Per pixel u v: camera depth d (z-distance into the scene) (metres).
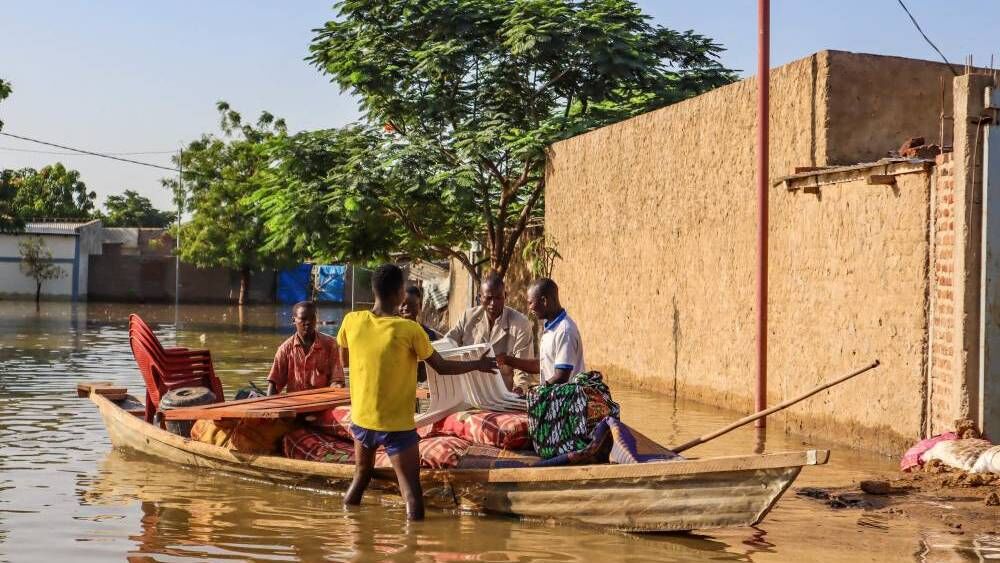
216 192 45.72
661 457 7.30
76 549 6.47
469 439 8.10
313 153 24.31
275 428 8.94
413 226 25.38
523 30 22.19
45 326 30.41
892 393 10.25
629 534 6.89
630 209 16.50
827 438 11.27
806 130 11.90
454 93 24.34
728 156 13.45
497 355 8.98
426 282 31.91
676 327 14.88
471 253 28.22
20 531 6.91
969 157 9.16
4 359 19.88
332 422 8.91
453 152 23.94
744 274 13.05
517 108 24.72
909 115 11.79
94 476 8.84
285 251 45.34
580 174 18.64
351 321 7.57
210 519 7.33
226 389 15.35
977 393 9.12
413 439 7.43
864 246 10.77
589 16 23.83
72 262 50.94
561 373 7.58
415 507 7.37
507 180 23.98
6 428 11.36
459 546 6.61
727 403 13.41
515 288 24.05
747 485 6.31
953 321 9.34
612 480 6.87
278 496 8.14
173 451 9.29
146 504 7.79
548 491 7.18
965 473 8.52
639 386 16.08
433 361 7.52
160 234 57.94
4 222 43.78
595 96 23.86
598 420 7.48
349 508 7.73
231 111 46.94
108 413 10.24
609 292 17.30
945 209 9.55
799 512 7.56
